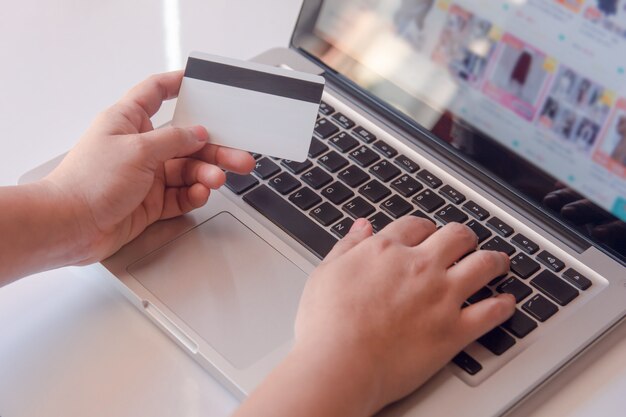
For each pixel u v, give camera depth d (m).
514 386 0.58
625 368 0.63
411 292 0.60
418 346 0.58
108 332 0.64
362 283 0.60
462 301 0.61
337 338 0.56
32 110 0.83
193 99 0.72
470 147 0.75
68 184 0.64
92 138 0.66
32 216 0.62
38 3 0.95
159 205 0.69
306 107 0.73
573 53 0.69
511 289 0.65
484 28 0.74
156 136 0.65
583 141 0.69
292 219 0.70
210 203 0.72
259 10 0.96
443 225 0.70
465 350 0.61
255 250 0.68
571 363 0.62
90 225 0.64
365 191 0.73
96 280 0.68
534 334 0.62
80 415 0.59
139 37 0.92
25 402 0.60
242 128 0.71
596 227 0.68
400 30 0.79
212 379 0.61
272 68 0.74
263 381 0.56
